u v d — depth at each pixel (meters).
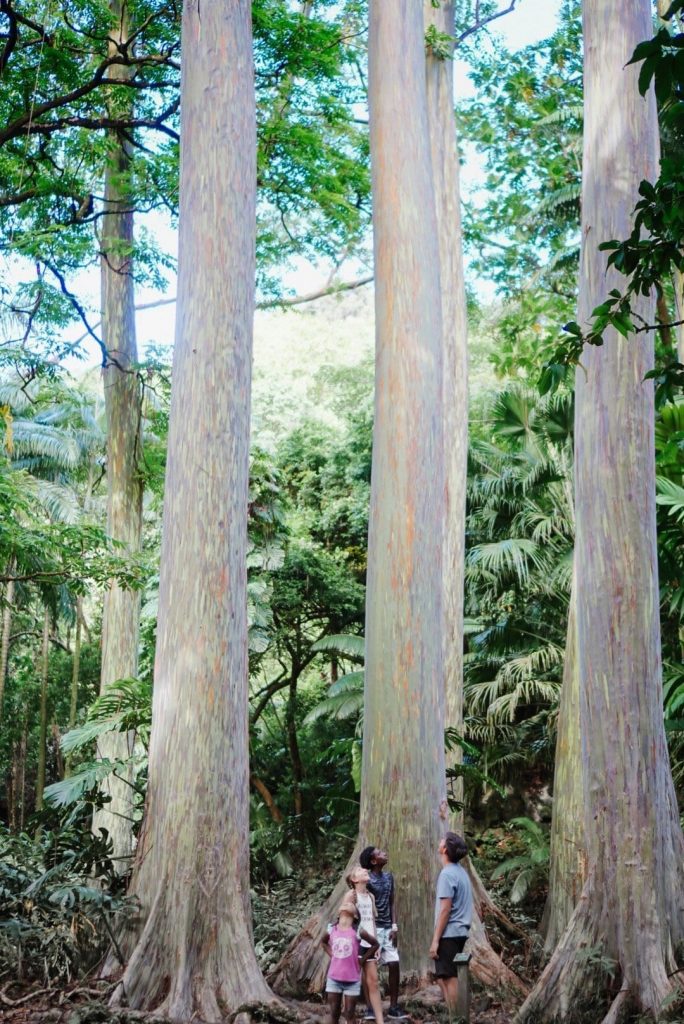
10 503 13.80
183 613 9.31
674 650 13.70
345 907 7.69
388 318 11.16
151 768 9.22
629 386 9.12
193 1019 8.00
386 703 10.36
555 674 17.97
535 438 18.19
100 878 10.14
